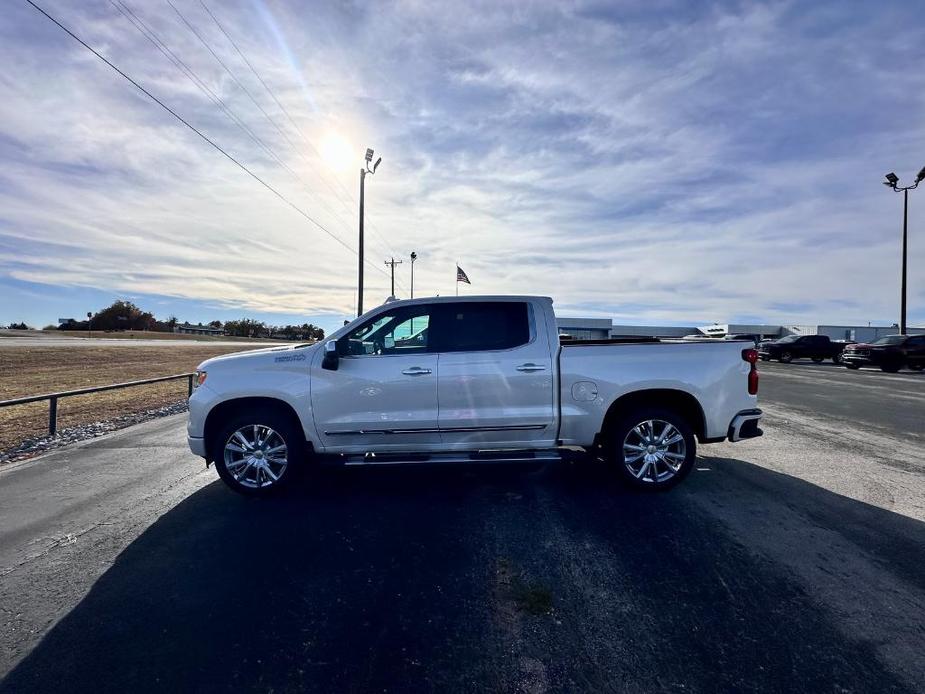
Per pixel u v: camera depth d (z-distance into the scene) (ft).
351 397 16.25
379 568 11.48
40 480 18.57
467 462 16.12
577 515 14.62
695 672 7.96
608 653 8.45
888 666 8.04
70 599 10.28
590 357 16.61
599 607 9.79
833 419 30.37
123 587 10.73
